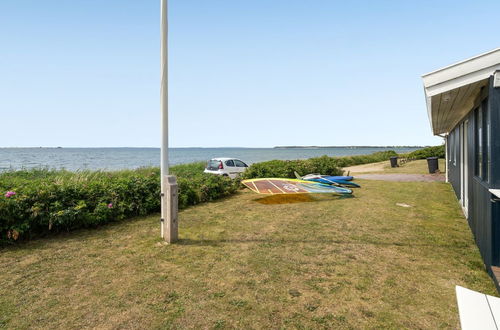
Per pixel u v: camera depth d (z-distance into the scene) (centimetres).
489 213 420
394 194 1145
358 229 655
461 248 538
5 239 537
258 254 503
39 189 621
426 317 323
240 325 307
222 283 398
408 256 498
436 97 503
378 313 330
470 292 228
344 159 3173
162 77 548
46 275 418
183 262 468
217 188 1061
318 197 1074
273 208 879
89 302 348
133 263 462
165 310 333
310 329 301
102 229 646
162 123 559
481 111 495
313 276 421
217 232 630
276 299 358
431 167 2020
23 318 315
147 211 789
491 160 418
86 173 1210
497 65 420
